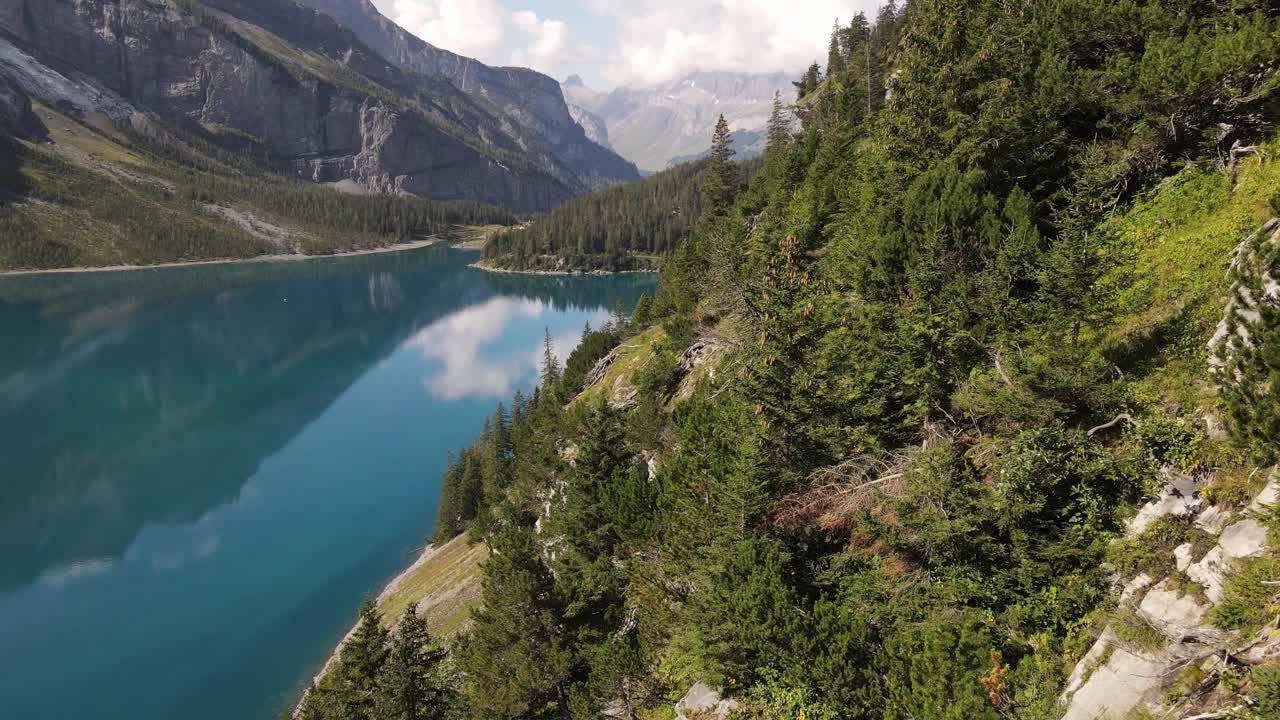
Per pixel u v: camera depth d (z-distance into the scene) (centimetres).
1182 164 2130
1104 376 1527
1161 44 2266
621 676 2123
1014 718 1230
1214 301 1603
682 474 2542
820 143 6562
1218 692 1036
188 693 4688
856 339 2134
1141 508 1334
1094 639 1274
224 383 13400
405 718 2577
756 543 1816
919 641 1436
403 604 5234
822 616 1595
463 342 17400
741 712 1733
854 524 1836
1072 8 2708
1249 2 2253
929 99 2850
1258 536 1095
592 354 8788
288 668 4934
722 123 8175
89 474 8931
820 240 3881
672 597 2280
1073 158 2361
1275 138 1900
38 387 12481
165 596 6025
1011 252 1798
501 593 2559
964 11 3123
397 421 11512
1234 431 1199
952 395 1764
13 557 6788
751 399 2027
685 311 6044
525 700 2441
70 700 4650
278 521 7612
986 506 1415
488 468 7206
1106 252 1647
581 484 3278
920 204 2380
